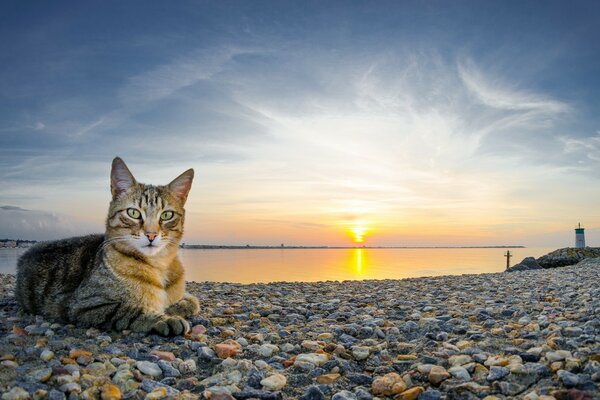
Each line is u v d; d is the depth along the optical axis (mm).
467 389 318
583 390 295
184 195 547
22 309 563
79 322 478
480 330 489
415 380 350
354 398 317
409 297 810
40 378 311
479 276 1288
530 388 316
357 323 560
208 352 409
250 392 323
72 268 533
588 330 432
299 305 721
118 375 334
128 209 484
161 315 464
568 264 1991
